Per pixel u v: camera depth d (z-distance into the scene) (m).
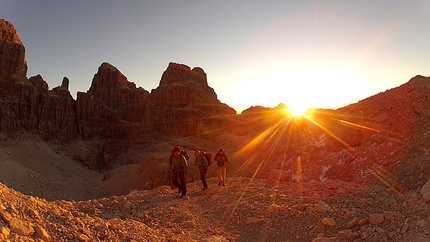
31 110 64.56
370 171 12.74
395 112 15.44
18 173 40.59
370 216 7.39
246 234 8.05
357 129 16.67
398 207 7.64
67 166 59.62
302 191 10.84
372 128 15.90
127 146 80.12
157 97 108.38
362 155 14.52
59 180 45.28
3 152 52.66
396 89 17.52
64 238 5.62
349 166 14.48
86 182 47.81
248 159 22.69
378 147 14.06
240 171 21.28
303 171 17.09
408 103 15.02
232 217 8.98
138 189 37.03
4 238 4.79
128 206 9.65
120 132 81.06
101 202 10.16
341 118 19.22
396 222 7.00
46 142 64.44
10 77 63.41
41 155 57.72
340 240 6.85
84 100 76.50
